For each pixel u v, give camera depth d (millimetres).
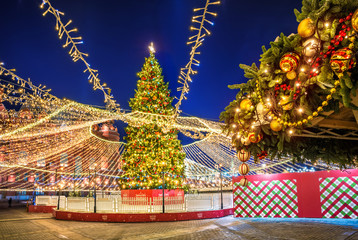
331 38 2211
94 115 10961
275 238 6969
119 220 12430
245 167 3893
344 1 2109
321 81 2289
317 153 3967
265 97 2967
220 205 14172
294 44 2535
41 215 16672
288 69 2500
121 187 15094
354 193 9734
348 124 3203
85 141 17562
